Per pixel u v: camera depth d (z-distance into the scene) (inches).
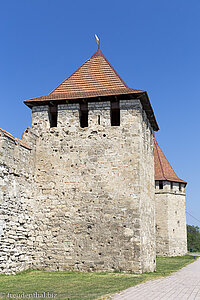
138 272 569.9
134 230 586.6
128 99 642.8
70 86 718.5
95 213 609.6
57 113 668.1
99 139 637.9
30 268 602.2
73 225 613.3
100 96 641.0
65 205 624.4
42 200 634.2
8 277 508.4
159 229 1478.8
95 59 757.9
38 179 644.7
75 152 642.2
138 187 602.5
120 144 627.2
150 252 666.2
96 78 718.5
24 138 625.0
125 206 600.1
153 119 743.1
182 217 1550.2
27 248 597.6
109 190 613.0
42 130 663.8
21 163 595.8
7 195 545.6
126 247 583.5
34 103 670.5
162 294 385.7
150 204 703.7
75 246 603.8
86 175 628.7
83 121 694.5
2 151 539.2
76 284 446.6
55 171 642.2
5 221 535.5
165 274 614.9
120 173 615.2
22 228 584.7
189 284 487.5
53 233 616.7
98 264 587.5
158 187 1512.1
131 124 631.2
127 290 404.2
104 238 596.1
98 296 356.8
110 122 641.0
